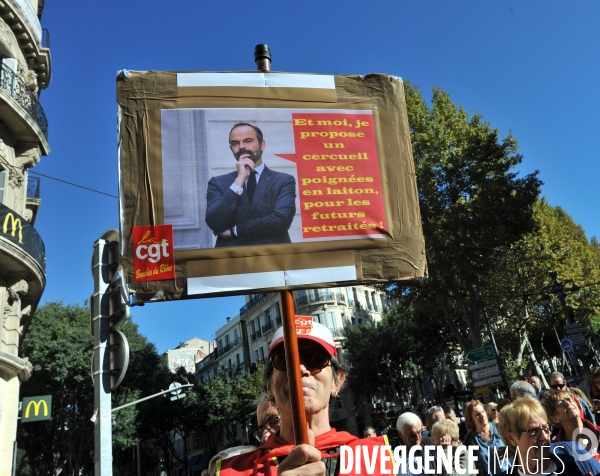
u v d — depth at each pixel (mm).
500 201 20062
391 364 38531
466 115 22141
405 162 2764
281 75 2734
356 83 2826
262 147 2607
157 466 53125
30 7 17203
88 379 28094
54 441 30281
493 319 27328
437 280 20578
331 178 2635
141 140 2525
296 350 2072
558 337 34688
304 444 1830
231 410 39250
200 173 2520
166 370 39531
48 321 29062
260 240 2473
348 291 47844
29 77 17484
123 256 2375
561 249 31078
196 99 2613
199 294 2359
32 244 15031
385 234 2607
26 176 16625
